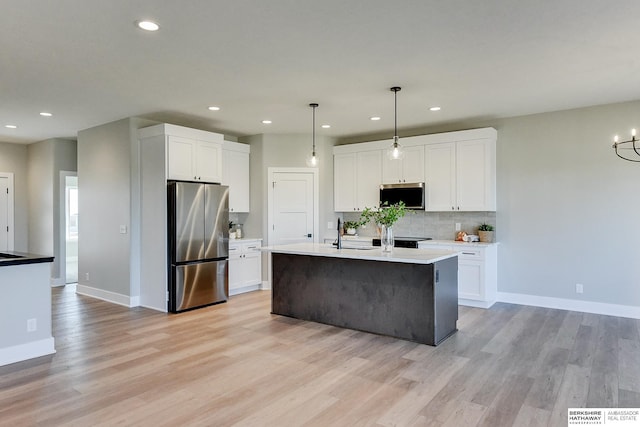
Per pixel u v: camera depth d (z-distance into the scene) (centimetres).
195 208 529
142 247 545
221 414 254
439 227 605
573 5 254
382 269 416
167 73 376
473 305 533
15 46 313
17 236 742
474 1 249
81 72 372
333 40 305
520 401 270
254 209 670
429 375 314
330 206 681
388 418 249
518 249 543
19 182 746
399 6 255
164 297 515
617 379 304
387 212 433
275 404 267
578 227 504
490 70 371
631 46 317
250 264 638
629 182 475
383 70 370
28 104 481
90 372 321
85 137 616
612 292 485
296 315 480
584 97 458
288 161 666
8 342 341
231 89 426
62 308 532
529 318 473
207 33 293
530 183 533
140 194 548
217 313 506
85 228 616
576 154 504
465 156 556
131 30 287
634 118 471
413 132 629
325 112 525
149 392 285
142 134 542
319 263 461
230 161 641
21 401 272
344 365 335
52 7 253
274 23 277
